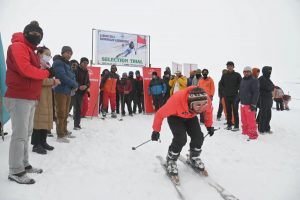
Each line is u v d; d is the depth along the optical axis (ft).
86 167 12.12
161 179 11.16
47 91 13.30
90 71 29.04
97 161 13.05
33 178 10.28
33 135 13.21
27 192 9.17
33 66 9.39
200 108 10.50
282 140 18.75
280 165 13.37
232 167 12.92
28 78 9.44
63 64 15.43
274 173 12.27
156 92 30.45
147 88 32.53
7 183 9.58
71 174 11.16
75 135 18.21
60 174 11.03
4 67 15.01
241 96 19.56
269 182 11.23
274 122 26.43
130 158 13.83
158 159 13.78
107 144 16.42
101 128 21.44
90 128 21.15
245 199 9.68
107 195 9.60
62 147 14.80
